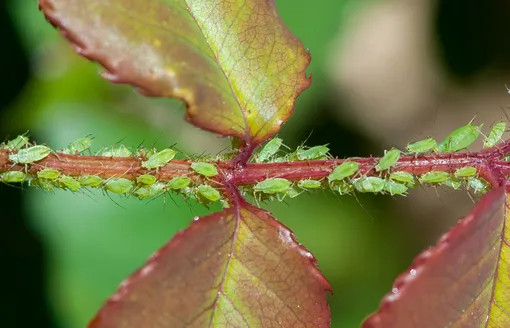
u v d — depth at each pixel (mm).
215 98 122
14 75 179
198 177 126
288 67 125
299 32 196
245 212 120
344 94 247
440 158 126
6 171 126
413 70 255
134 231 170
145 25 120
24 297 167
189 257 117
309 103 203
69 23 118
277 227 120
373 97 252
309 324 120
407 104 252
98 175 126
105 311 114
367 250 198
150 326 115
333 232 195
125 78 119
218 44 123
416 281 114
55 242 168
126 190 126
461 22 241
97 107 179
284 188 125
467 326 115
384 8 266
